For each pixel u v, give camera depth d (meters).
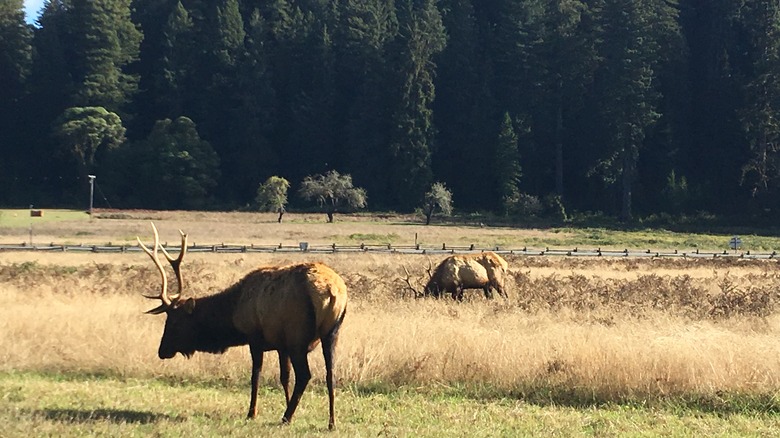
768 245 57.41
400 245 48.00
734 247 50.94
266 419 9.29
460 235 59.19
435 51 93.75
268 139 93.62
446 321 15.10
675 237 63.12
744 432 9.37
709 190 80.44
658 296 20.98
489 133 87.38
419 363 11.40
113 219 68.88
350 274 25.20
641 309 18.22
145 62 100.44
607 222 76.31
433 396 10.88
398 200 85.75
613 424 9.55
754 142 77.00
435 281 20.86
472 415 9.80
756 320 17.19
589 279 26.66
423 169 85.12
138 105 97.44
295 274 9.15
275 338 9.24
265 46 96.00
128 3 96.81
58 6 100.00
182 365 11.70
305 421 9.26
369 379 11.29
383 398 10.65
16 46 93.62
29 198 87.56
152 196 86.69
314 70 93.44
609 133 78.25
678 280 25.70
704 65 85.00
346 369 11.39
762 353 11.62
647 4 76.31
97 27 92.44
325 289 8.98
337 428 8.88
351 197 79.06
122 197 87.31
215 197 89.81
